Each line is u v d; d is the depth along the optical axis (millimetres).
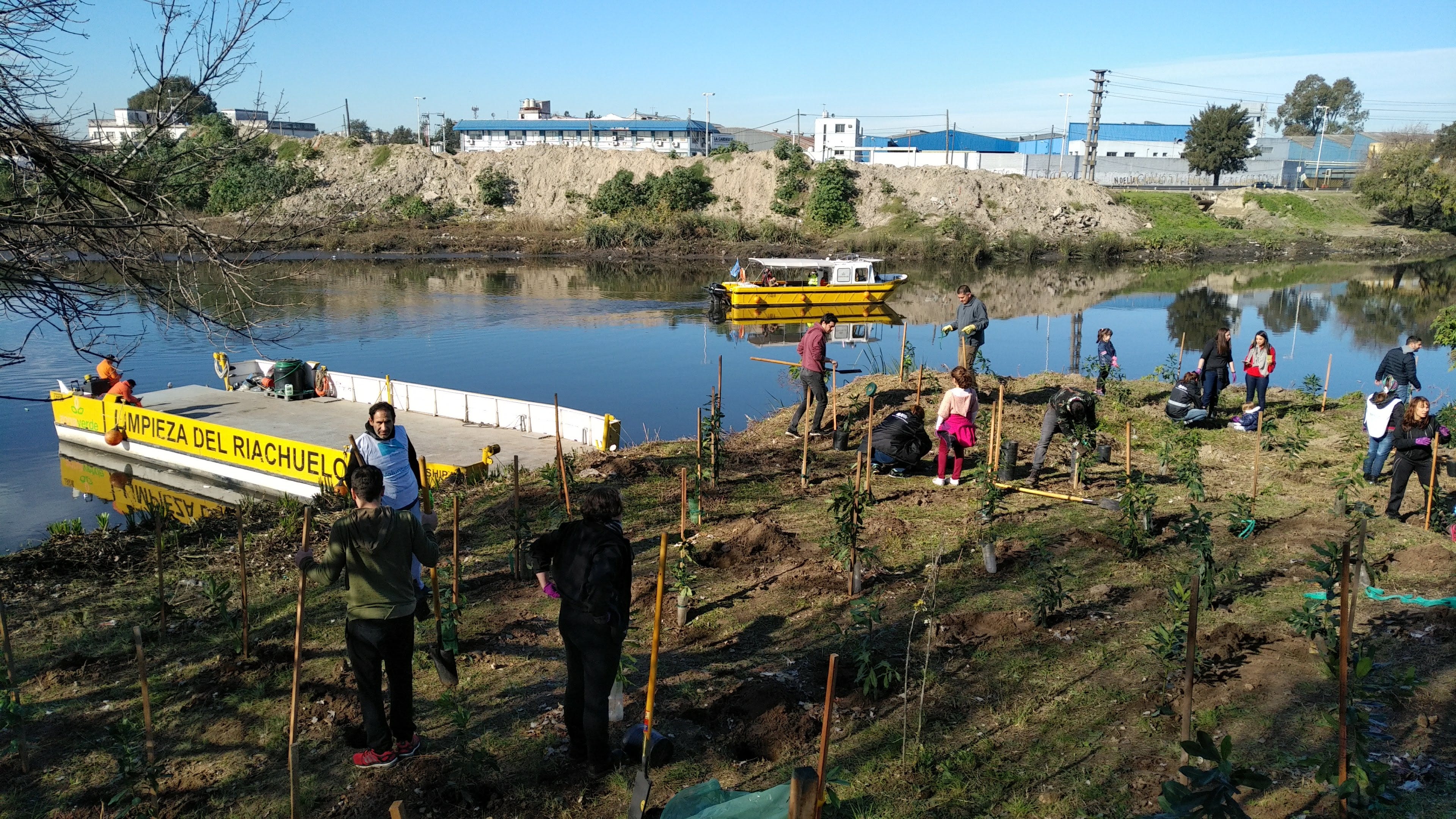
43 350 25844
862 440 11047
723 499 10055
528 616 7152
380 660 5059
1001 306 37875
